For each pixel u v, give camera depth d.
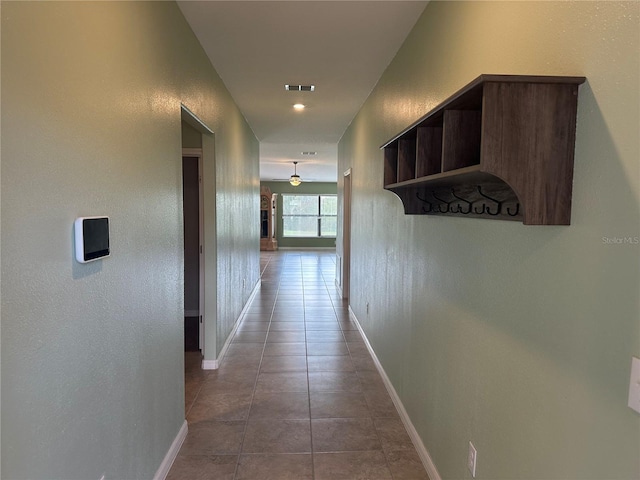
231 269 4.28
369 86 3.71
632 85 0.83
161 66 1.96
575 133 1.02
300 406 2.89
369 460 2.28
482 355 1.52
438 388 2.01
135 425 1.70
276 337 4.46
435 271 2.04
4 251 0.91
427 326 2.18
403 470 2.20
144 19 1.73
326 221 14.20
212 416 2.74
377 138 3.57
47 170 1.06
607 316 0.90
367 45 2.74
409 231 2.53
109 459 1.45
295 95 4.03
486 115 1.02
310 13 2.31
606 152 0.91
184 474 2.14
